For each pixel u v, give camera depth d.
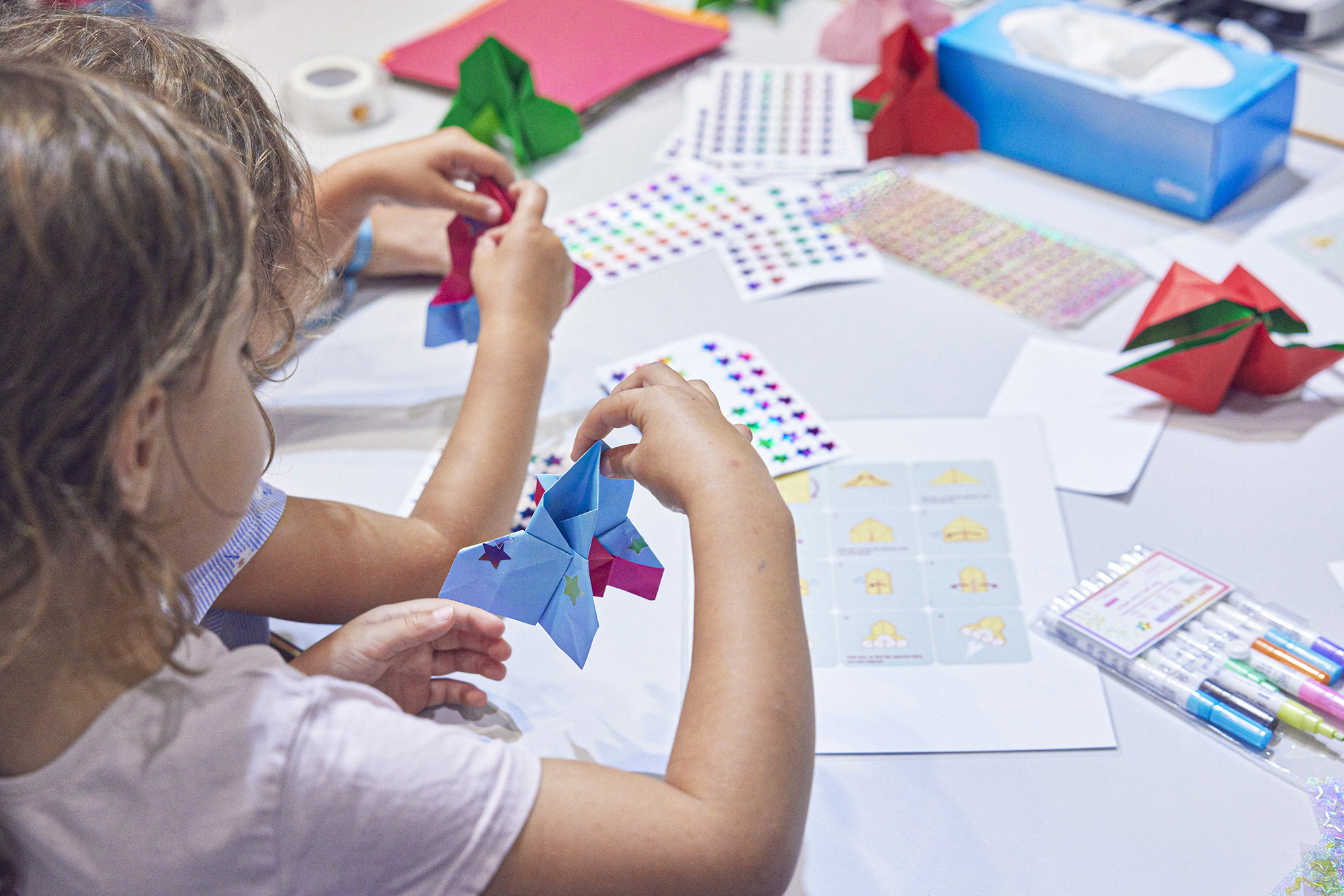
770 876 0.49
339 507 0.69
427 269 1.03
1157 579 0.71
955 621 0.70
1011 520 0.76
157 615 0.43
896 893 0.56
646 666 0.68
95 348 0.38
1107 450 0.81
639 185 1.13
